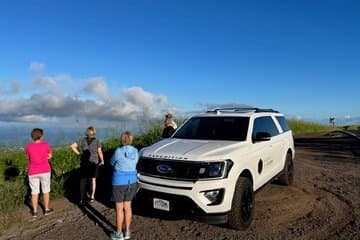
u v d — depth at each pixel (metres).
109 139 12.26
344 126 39.44
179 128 7.99
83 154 8.09
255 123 7.55
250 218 6.23
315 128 33.25
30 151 7.12
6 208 7.51
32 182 7.10
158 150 6.51
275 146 8.20
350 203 7.66
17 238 5.91
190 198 5.71
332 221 6.51
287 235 5.84
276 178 8.38
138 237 5.81
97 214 7.19
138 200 6.27
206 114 8.09
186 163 5.91
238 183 6.00
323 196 8.27
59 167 9.72
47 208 7.27
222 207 5.70
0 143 10.61
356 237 5.70
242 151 6.46
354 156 14.91
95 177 8.14
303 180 10.14
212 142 6.83
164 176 6.01
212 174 5.76
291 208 7.34
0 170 9.45
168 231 6.07
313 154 15.89
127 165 5.75
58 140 10.84
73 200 8.34
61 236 5.95
